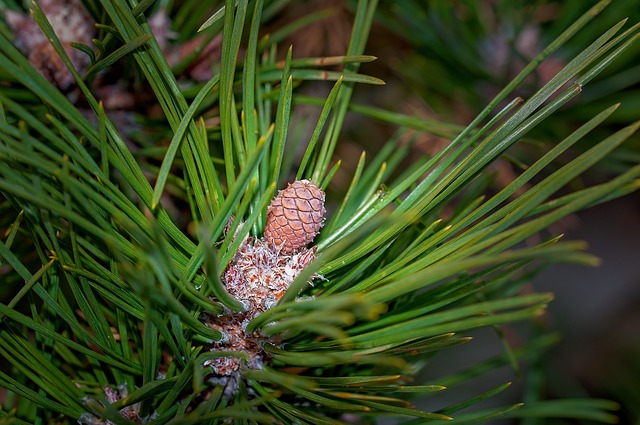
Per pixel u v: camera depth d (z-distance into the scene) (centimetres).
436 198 25
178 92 25
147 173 32
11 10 31
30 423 26
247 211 26
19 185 23
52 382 26
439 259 24
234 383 27
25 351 25
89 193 21
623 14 36
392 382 29
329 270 25
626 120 37
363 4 29
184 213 34
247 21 35
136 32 24
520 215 22
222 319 26
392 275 24
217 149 32
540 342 39
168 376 25
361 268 26
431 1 37
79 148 23
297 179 26
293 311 22
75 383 27
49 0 30
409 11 38
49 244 24
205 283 24
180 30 34
